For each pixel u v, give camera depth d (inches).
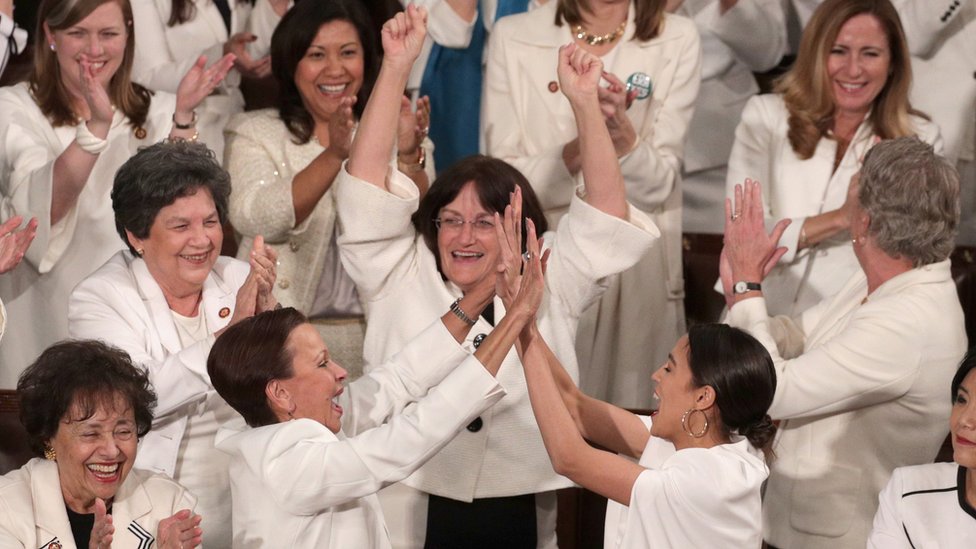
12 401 549.0
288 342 427.5
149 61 814.5
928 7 820.6
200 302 534.6
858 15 651.5
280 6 842.8
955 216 493.7
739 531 409.7
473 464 504.4
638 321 697.0
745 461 414.0
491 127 709.3
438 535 518.0
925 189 487.5
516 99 702.5
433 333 477.4
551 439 430.6
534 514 523.2
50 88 679.1
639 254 502.9
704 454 414.6
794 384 496.1
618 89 630.5
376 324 524.4
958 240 864.3
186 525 399.2
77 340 436.8
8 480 426.6
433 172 665.6
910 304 490.3
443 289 511.5
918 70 838.5
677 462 415.8
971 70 831.1
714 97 903.1
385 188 504.7
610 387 704.4
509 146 701.3
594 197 501.0
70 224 663.1
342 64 650.8
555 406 433.4
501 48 708.7
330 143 611.2
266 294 486.0
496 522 515.8
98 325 506.9
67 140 681.6
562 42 697.6
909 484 433.4
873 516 506.9
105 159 671.8
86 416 415.8
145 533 435.5
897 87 660.7
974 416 405.4
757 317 530.3
